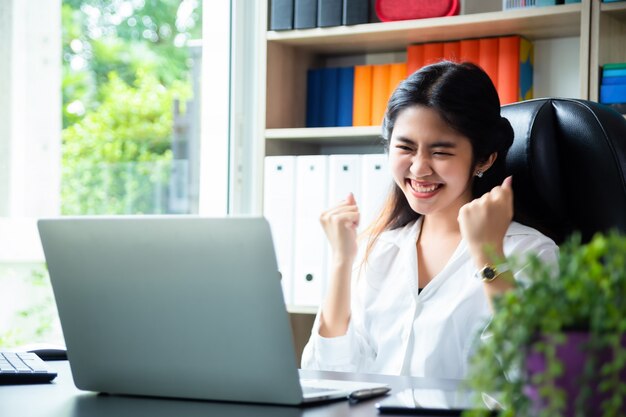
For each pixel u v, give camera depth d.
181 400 1.18
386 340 1.83
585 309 0.68
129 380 1.21
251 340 1.11
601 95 2.51
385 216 1.95
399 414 1.07
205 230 1.11
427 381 1.38
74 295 1.22
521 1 2.64
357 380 1.39
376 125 2.94
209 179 3.32
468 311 1.73
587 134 1.75
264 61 3.00
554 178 1.79
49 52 2.96
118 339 1.21
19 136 2.86
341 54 3.22
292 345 1.09
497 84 2.76
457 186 1.76
